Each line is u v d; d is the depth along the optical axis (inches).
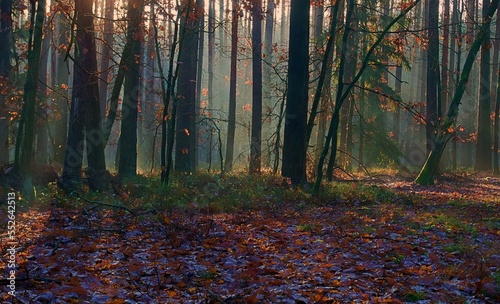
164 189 609.6
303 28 711.7
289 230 426.3
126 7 724.0
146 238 374.6
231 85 1251.8
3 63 880.9
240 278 278.4
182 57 957.2
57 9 586.9
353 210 537.0
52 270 279.3
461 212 552.7
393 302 239.6
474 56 872.3
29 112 536.7
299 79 713.6
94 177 613.9
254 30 1095.6
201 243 361.1
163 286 262.4
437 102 1090.1
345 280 275.7
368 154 1400.1
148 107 1624.0
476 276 281.1
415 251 353.1
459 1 1457.9
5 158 878.4
